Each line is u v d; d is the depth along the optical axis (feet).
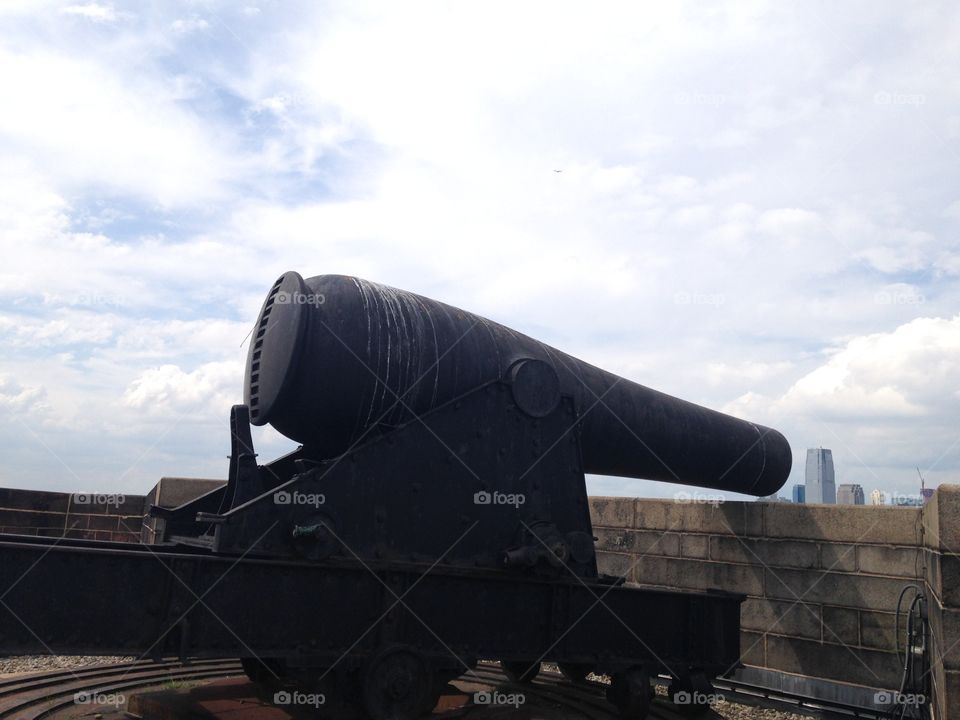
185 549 15.60
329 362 15.37
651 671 18.12
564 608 17.12
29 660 21.86
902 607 19.94
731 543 24.04
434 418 16.02
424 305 17.21
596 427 19.25
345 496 14.78
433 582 15.52
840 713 20.03
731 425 22.35
